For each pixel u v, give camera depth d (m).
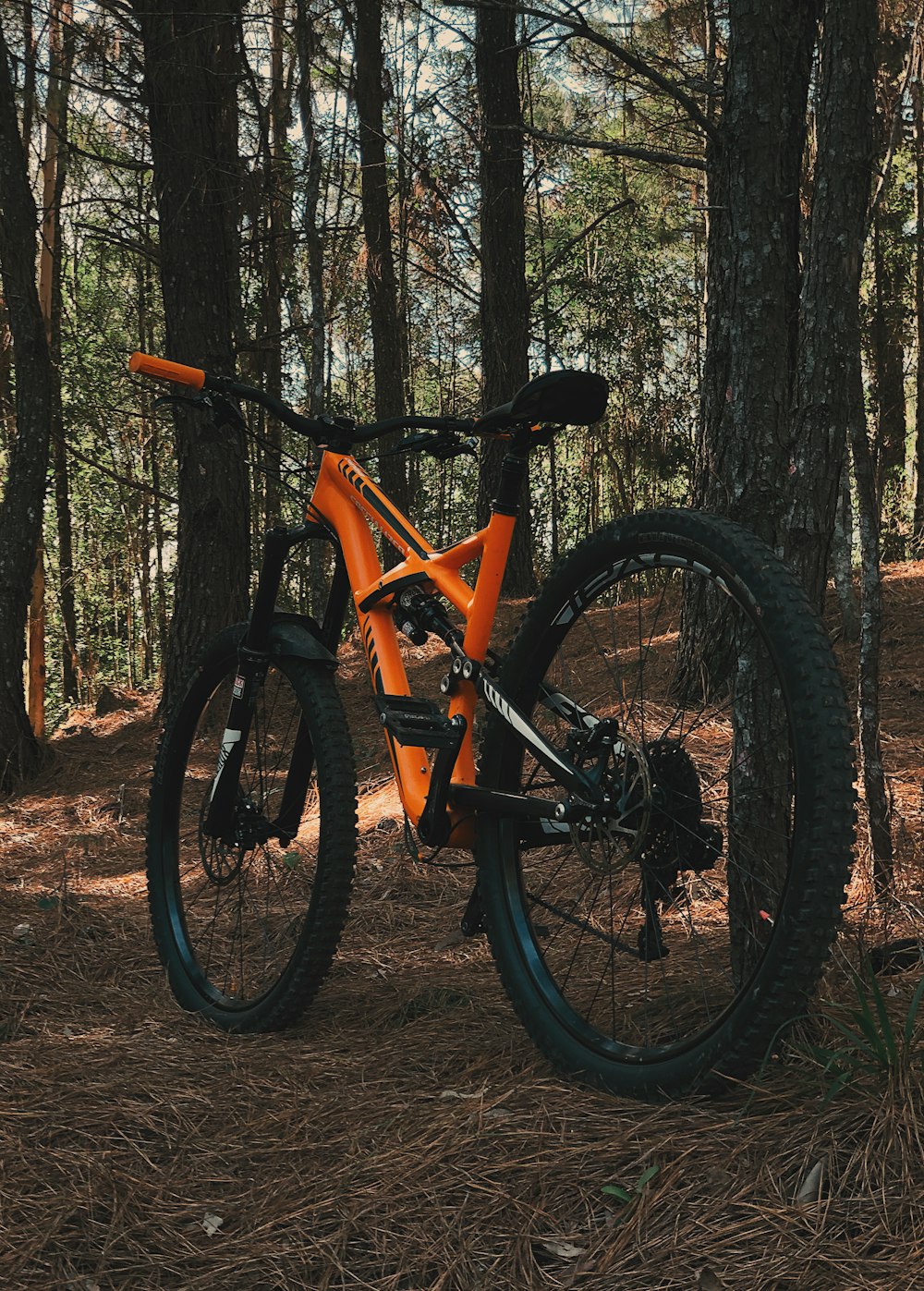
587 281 15.05
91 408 14.28
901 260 13.71
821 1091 1.83
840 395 2.67
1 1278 1.58
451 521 16.50
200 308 6.78
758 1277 1.46
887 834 2.98
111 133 10.55
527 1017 2.18
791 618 1.83
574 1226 1.63
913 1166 1.60
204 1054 2.38
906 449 13.37
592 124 10.25
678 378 16.16
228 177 6.95
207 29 6.60
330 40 8.92
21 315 6.60
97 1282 1.58
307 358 12.38
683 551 2.02
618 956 2.74
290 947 3.04
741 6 2.47
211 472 6.88
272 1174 1.84
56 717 16.30
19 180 6.51
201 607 6.97
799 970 1.73
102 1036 2.52
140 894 3.99
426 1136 1.88
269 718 3.55
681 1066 1.88
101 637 20.53
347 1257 1.61
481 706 5.15
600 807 2.01
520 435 2.30
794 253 4.34
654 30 8.45
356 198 9.98
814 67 4.44
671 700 4.45
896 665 5.55
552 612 2.26
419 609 2.48
